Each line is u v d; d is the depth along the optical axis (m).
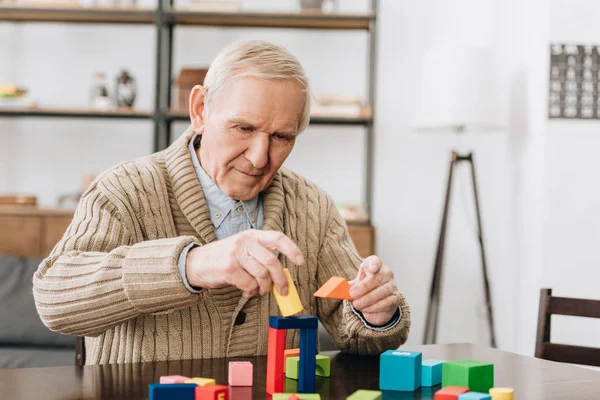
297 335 1.36
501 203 3.41
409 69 3.66
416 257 3.64
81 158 3.64
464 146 3.61
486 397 0.90
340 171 3.66
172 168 1.34
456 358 1.26
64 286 1.10
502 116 3.09
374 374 1.13
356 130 3.66
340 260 1.43
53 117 3.54
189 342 1.25
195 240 1.08
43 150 3.63
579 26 2.82
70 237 1.19
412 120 3.65
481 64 2.97
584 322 2.78
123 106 3.46
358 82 3.67
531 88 3.01
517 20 3.23
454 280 3.62
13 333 2.77
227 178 1.25
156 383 0.91
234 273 0.98
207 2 3.43
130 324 1.24
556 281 2.80
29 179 3.63
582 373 1.16
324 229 1.47
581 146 2.81
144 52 3.66
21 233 3.27
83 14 3.44
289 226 1.41
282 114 1.18
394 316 1.27
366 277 1.20
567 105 2.82
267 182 1.28
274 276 0.97
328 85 3.67
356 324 1.25
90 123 3.64
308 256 1.42
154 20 3.41
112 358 1.25
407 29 3.66
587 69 2.82
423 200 3.64
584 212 2.81
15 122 3.62
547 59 2.82
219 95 1.20
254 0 3.68
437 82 3.00
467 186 3.60
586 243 2.81
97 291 1.06
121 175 1.30
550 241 2.81
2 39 3.62
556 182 2.81
